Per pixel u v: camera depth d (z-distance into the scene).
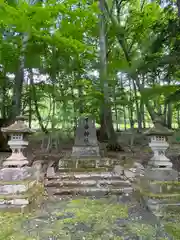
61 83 8.05
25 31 5.89
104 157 6.45
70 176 4.54
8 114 8.39
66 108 7.75
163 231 2.51
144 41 7.32
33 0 6.68
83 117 6.50
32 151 7.88
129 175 4.54
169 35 5.84
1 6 4.84
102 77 7.39
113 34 8.27
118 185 4.21
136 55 7.38
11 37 6.54
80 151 6.13
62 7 5.46
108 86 7.64
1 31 6.33
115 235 2.41
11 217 2.93
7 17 5.16
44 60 7.78
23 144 3.61
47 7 5.27
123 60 7.62
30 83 8.48
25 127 3.61
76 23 6.51
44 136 9.04
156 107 8.24
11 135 3.61
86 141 6.28
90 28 7.45
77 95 8.14
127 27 8.28
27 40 6.62
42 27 6.26
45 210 3.20
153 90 6.64
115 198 3.75
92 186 4.16
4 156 6.72
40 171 4.70
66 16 6.22
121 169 5.00
